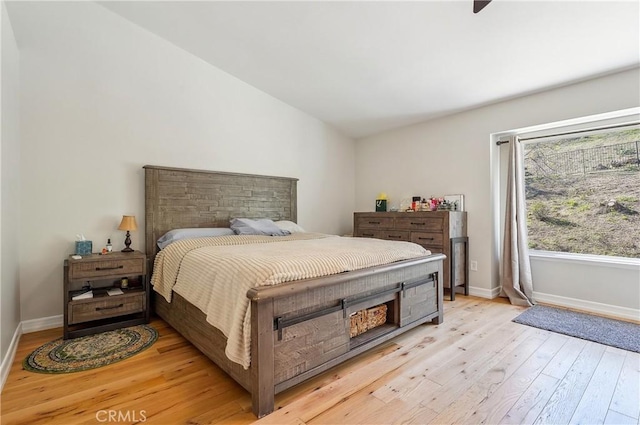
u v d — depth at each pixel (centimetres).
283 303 160
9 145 213
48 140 264
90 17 280
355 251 220
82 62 278
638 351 218
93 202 284
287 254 200
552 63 267
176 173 323
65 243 271
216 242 273
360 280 203
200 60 346
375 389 172
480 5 169
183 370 193
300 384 177
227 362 176
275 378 156
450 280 347
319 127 469
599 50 244
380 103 387
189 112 339
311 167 459
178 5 266
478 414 151
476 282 371
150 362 203
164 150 323
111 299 256
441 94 345
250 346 152
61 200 270
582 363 202
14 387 173
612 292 299
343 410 154
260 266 167
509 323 275
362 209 507
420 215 372
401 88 345
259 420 147
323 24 259
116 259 258
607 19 211
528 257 343
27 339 238
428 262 262
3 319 187
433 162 414
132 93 304
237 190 371
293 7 244
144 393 168
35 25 256
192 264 223
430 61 289
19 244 250
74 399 162
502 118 349
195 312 215
